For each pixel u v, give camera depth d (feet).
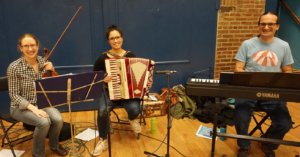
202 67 11.32
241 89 5.56
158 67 10.81
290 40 13.15
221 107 9.12
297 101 5.30
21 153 6.95
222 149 7.21
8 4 8.83
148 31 10.32
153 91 11.07
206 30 10.90
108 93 7.27
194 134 8.19
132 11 9.96
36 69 6.71
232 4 10.82
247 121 6.53
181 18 10.52
